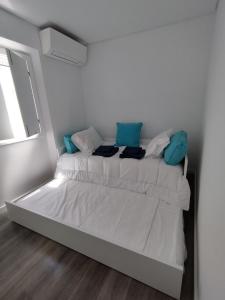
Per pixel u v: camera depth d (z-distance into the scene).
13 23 1.88
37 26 2.15
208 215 0.93
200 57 2.29
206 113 1.80
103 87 3.01
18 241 1.61
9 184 2.20
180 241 1.23
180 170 1.82
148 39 2.47
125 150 2.41
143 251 1.19
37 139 2.50
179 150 1.79
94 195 1.96
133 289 1.16
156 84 2.64
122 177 2.07
